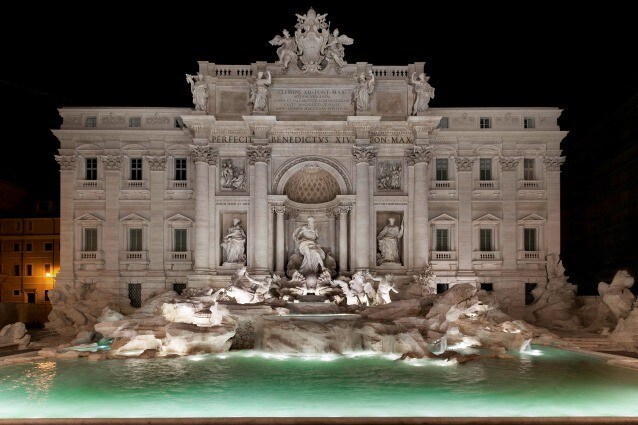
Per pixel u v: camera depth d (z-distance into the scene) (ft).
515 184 169.07
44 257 222.89
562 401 65.67
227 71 164.04
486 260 167.43
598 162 196.75
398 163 163.94
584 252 208.85
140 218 166.40
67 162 167.84
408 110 162.61
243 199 160.97
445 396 68.39
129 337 109.91
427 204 160.04
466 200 168.45
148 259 166.91
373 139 162.40
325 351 108.47
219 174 162.71
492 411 60.95
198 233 157.69
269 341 111.14
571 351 109.29
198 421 54.90
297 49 164.45
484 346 114.21
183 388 73.61
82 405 64.13
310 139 161.79
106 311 130.21
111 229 166.91
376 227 164.04
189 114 163.94
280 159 162.20
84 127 168.55
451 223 168.14
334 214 166.71
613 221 184.24
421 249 157.89
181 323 108.68
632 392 70.44
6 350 112.06
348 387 74.02
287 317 114.52
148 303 143.02
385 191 163.02
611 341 116.67
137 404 64.54
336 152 161.68
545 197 168.96
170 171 169.27
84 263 166.20
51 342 124.77
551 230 167.94
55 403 65.16
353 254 157.99
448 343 114.32
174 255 167.22
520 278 166.50
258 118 155.22
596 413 60.23
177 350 105.91
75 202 167.73
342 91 162.09
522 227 169.17
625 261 174.91
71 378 81.00
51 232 223.30
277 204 159.74
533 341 122.52
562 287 161.27
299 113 161.27
